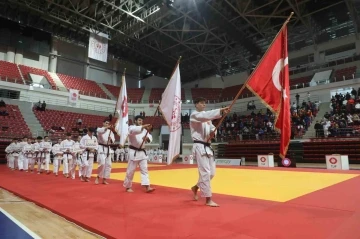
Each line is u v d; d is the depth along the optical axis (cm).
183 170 1275
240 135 2372
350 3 2312
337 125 1862
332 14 2619
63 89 2931
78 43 3441
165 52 3494
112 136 819
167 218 366
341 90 2486
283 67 468
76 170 1289
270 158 1519
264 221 343
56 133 2309
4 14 2734
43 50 3016
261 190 614
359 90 2211
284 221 342
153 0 2384
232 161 1788
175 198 522
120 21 2783
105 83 3669
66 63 3325
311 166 1620
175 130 625
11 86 2556
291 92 2822
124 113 883
